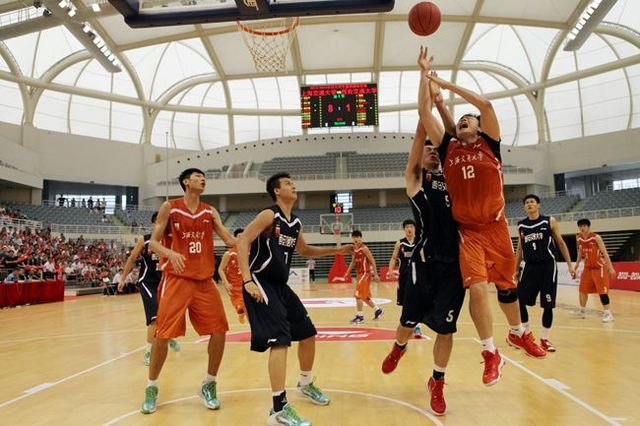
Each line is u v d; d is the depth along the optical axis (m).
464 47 28.02
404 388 4.23
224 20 9.16
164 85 31.91
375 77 30.70
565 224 26.86
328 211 32.81
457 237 3.50
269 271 3.48
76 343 7.62
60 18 17.80
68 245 24.47
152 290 5.62
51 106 30.19
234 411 3.62
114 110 32.22
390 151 33.44
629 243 25.95
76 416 3.58
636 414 3.35
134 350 6.81
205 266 3.91
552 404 3.64
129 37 25.48
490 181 3.37
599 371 4.74
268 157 33.47
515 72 31.38
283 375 3.26
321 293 18.53
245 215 32.69
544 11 24.34
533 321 8.85
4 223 22.72
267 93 33.62
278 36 20.64
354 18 25.06
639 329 7.70
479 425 3.17
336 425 3.20
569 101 31.47
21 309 14.57
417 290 3.56
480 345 6.50
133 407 3.81
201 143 34.78
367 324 9.19
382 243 29.66
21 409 3.81
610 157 30.17
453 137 3.46
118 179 32.00
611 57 28.88
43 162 29.48
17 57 27.59
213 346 3.81
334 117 24.25
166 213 3.89
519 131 33.44
